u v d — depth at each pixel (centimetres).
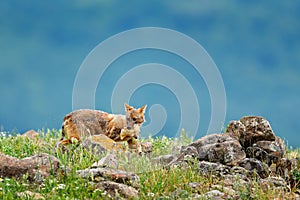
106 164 4578
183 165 4675
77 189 3944
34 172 4269
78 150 5159
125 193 3975
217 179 4484
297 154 5516
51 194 3856
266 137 5222
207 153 4900
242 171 4659
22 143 5703
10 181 4025
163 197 3922
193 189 4212
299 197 4300
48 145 5506
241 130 5256
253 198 4100
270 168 4891
